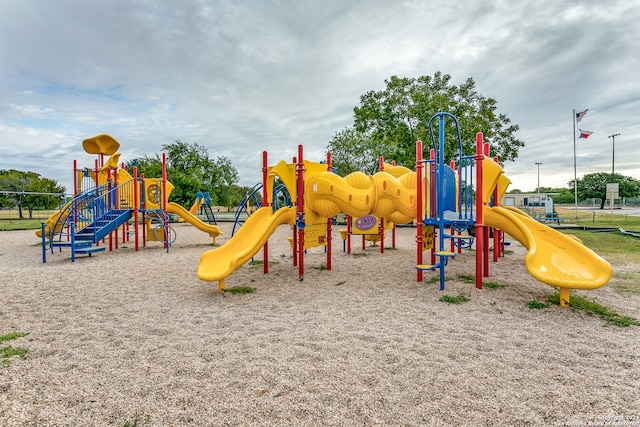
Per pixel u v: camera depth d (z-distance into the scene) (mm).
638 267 7613
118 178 12578
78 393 2752
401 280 6859
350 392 2713
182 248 12359
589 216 31250
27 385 2881
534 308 4895
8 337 3955
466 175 6711
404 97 23203
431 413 2422
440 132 6312
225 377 2986
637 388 2740
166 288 6391
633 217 29000
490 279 6754
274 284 6680
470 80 23375
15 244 13594
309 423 2330
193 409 2516
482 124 22000
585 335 3887
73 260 9352
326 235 7992
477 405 2518
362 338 3855
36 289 6324
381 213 7758
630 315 4531
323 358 3342
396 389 2748
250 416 2420
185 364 3248
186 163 35406
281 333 4059
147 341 3846
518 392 2689
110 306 5242
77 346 3719
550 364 3168
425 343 3691
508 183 6781
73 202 10406
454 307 5004
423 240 7117
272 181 7453
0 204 40406
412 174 7812
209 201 25516
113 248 12352
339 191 7074
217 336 3980
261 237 6320
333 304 5293
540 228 5824
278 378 2951
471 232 12172
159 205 12562
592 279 4668
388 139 23453
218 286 6156
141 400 2643
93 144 12492
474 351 3467
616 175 63375
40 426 2334
